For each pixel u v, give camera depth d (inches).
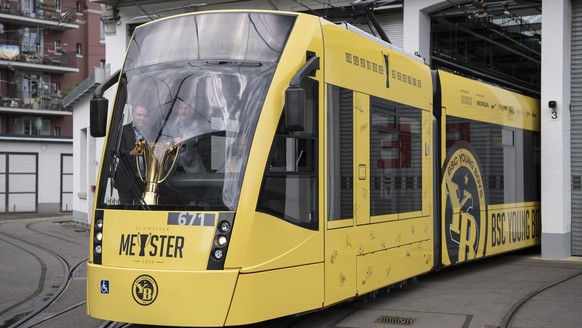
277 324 322.3
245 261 261.3
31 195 1489.9
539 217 597.3
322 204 298.5
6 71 2034.9
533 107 593.0
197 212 264.1
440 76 441.4
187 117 278.5
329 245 302.2
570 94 582.9
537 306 357.1
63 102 1179.9
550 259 570.6
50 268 541.3
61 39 2129.7
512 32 761.0
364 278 330.6
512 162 543.5
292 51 289.6
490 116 508.7
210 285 256.1
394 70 372.8
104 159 289.3
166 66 293.1
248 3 730.8
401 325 318.0
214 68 285.0
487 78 791.1
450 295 397.7
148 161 276.7
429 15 663.1
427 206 406.6
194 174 269.9
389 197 359.6
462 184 460.8
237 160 268.1
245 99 276.4
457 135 457.7
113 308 267.1
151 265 263.0
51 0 2089.1
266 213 270.2
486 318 331.9
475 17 671.8
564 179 569.9
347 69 323.6
